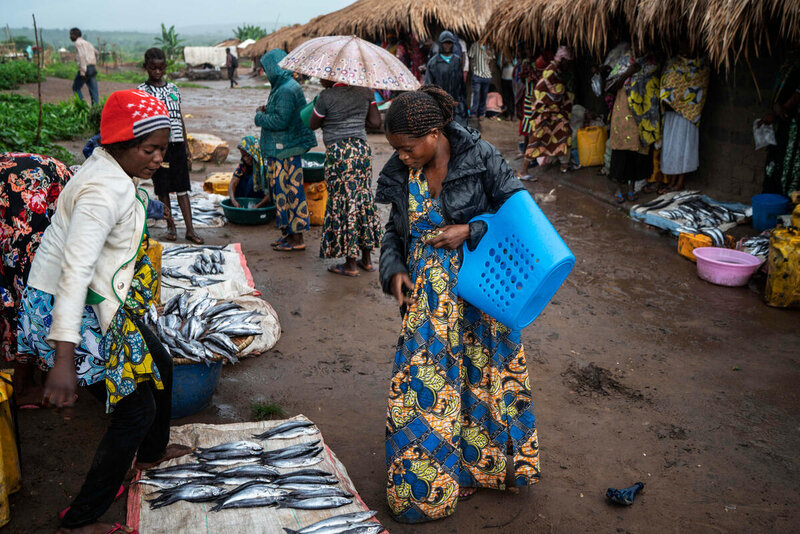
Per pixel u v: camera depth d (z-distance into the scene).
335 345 4.25
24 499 2.63
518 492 2.88
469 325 2.60
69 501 2.65
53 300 2.09
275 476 2.69
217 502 2.54
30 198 2.88
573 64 8.58
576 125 9.12
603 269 5.80
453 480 2.61
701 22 5.73
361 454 3.12
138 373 2.21
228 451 2.83
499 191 2.41
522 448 2.71
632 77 7.09
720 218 6.57
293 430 3.05
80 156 10.11
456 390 2.54
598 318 4.78
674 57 6.91
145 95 2.11
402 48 15.08
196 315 3.53
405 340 2.56
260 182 6.81
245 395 3.60
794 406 3.62
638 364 4.08
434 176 2.46
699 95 6.89
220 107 18.28
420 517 2.62
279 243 6.05
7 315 3.05
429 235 2.52
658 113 7.16
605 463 3.10
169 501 2.53
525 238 2.34
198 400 3.33
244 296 4.38
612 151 7.55
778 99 6.06
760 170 6.66
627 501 2.78
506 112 14.73
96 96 15.92
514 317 2.40
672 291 5.31
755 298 5.16
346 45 5.12
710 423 3.45
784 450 3.22
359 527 2.39
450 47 9.35
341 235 5.33
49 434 3.08
